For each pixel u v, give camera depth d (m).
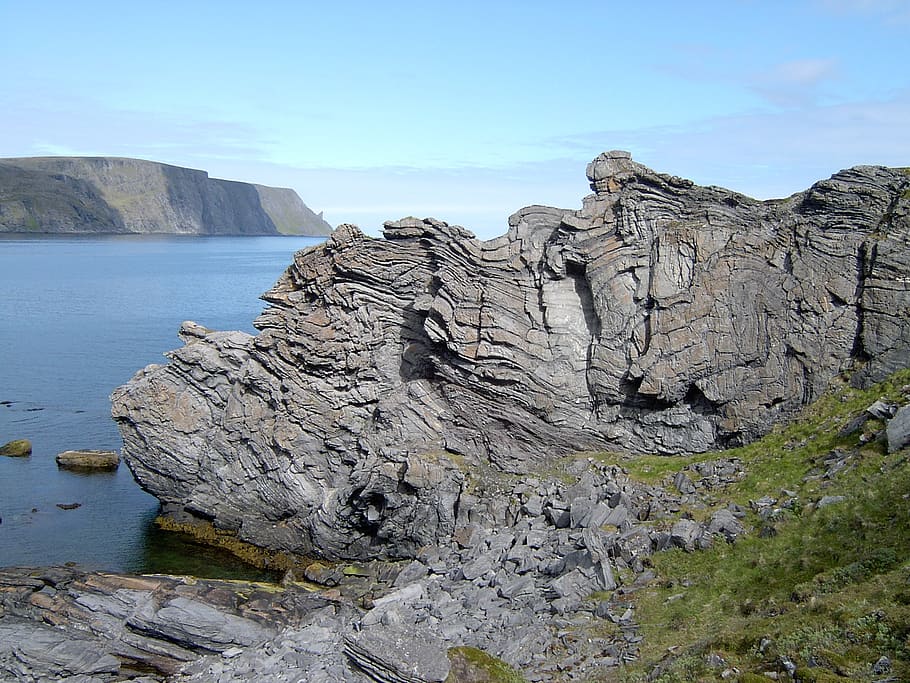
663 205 50.47
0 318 144.12
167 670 37.38
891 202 48.69
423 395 52.53
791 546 34.97
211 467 56.88
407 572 44.59
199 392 57.31
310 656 34.19
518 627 34.88
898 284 46.22
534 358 51.28
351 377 54.81
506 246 52.34
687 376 48.53
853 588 28.23
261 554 53.38
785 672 24.25
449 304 51.47
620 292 50.16
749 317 48.34
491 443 51.88
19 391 90.25
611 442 51.19
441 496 46.94
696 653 27.78
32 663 36.88
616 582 37.03
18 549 51.75
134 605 40.66
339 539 50.72
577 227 50.78
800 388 48.00
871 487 35.88
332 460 53.47
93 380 95.88
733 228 49.38
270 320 56.72
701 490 44.28
